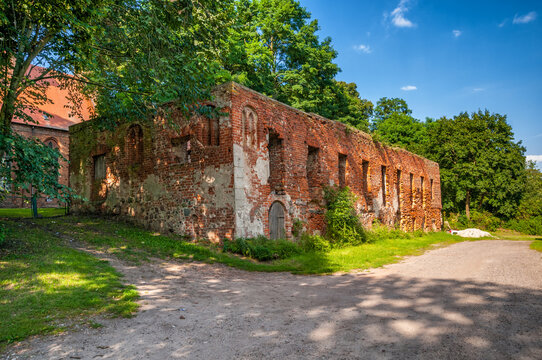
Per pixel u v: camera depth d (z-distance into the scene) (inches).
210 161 493.7
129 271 328.2
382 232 762.8
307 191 594.2
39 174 308.2
